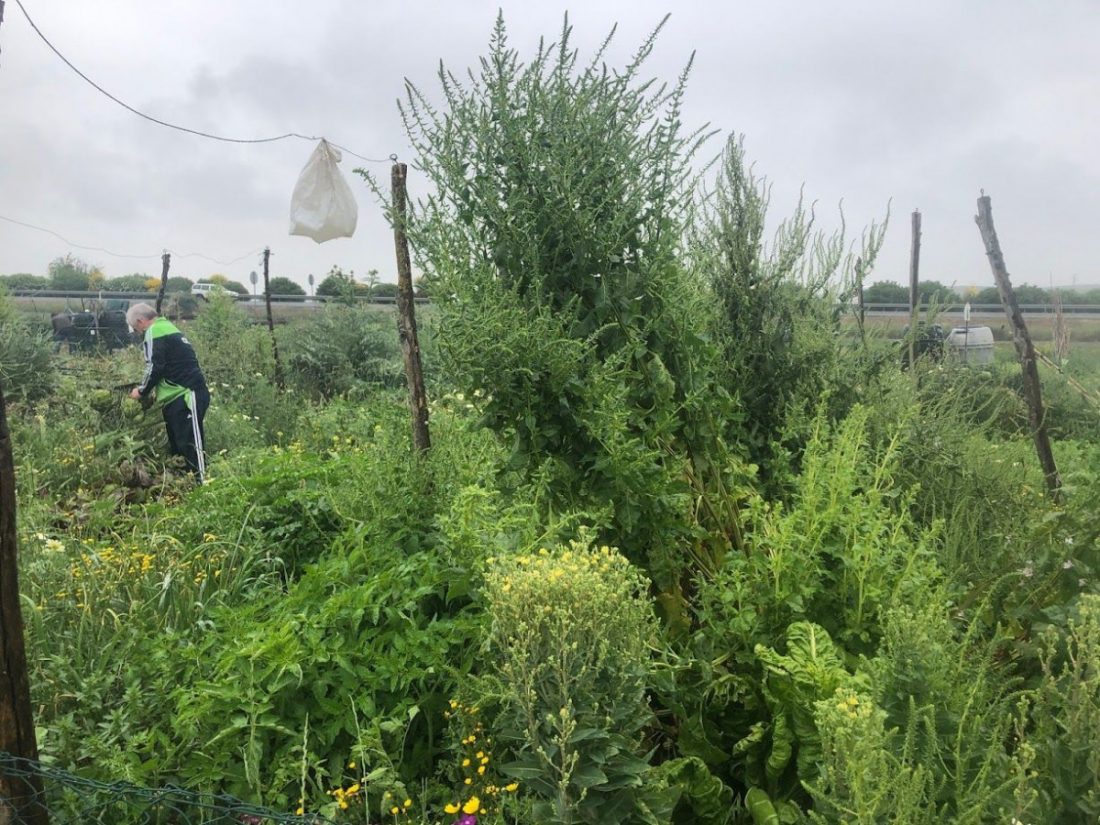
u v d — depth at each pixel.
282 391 11.31
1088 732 2.02
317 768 2.85
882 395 4.70
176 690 2.97
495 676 2.82
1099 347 8.36
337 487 4.73
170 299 19.48
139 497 6.72
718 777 2.88
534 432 3.36
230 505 4.90
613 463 3.30
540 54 3.60
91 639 3.57
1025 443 4.74
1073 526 3.06
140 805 2.71
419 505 4.07
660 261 3.66
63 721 2.99
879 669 2.46
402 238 4.62
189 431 7.84
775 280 4.75
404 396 8.38
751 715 3.00
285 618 3.22
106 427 8.30
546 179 3.57
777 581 3.03
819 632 2.80
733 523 3.70
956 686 2.38
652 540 3.39
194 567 4.40
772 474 4.33
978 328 9.86
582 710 2.19
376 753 2.87
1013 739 2.56
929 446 4.48
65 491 6.65
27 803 2.53
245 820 2.75
